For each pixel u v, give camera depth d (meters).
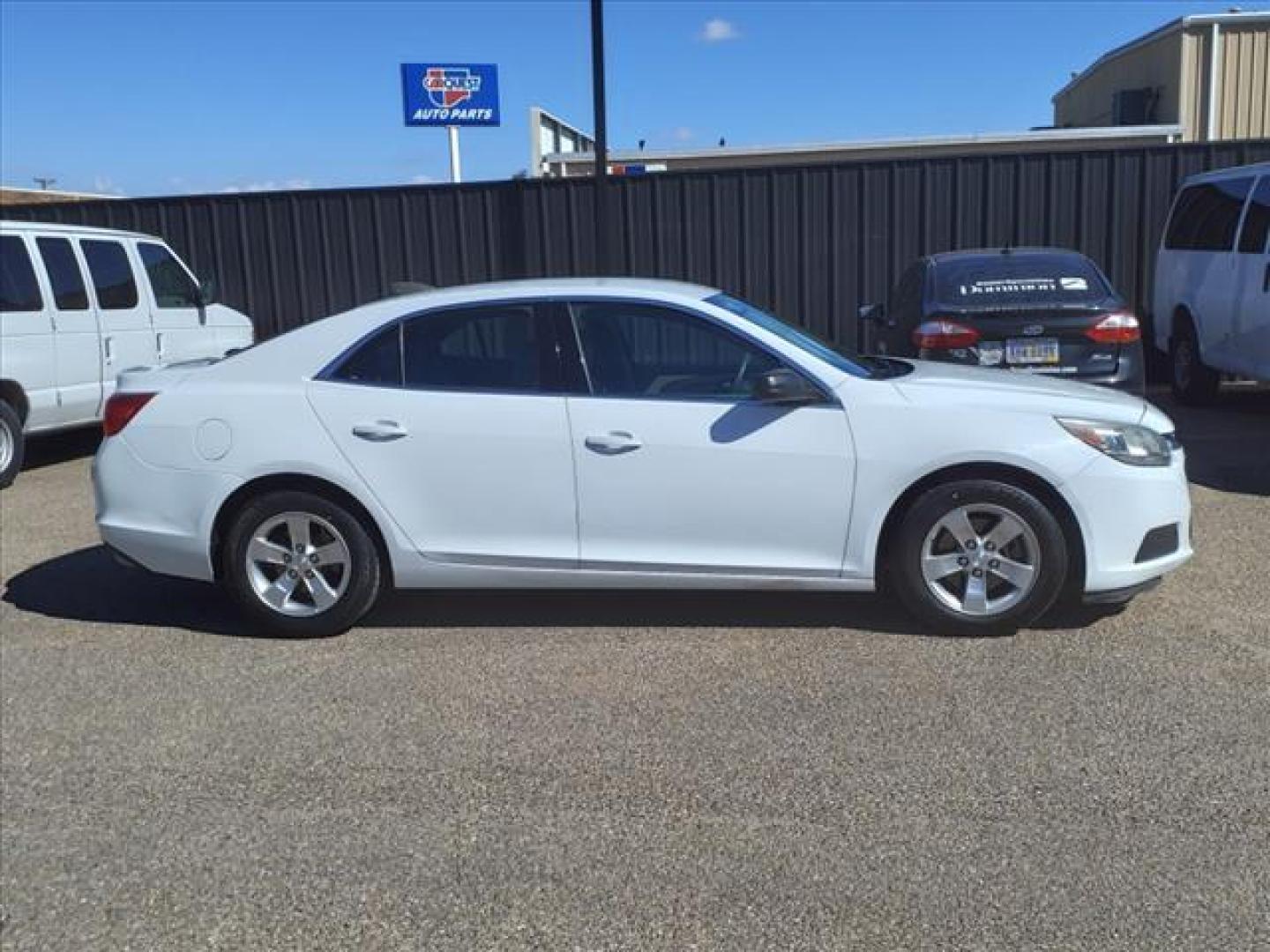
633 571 5.02
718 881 3.19
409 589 5.50
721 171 12.07
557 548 5.04
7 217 13.38
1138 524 4.82
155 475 5.21
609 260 12.12
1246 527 6.66
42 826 3.61
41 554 6.95
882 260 12.07
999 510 4.83
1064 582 4.91
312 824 3.57
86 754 4.12
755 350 4.99
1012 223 11.88
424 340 5.15
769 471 4.88
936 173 11.86
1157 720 4.11
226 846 3.46
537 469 4.98
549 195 12.41
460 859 3.34
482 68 14.13
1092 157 11.67
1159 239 11.76
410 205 12.71
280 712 4.43
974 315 7.54
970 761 3.84
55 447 11.17
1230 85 17.70
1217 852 3.25
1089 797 3.58
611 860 3.31
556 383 5.03
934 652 4.80
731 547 4.97
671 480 4.93
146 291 10.48
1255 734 3.97
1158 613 5.22
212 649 5.17
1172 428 5.11
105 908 3.16
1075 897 3.06
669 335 5.04
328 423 5.08
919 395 4.89
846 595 5.56
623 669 4.74
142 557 5.30
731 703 4.37
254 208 13.01
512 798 3.70
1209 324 10.19
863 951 2.86
